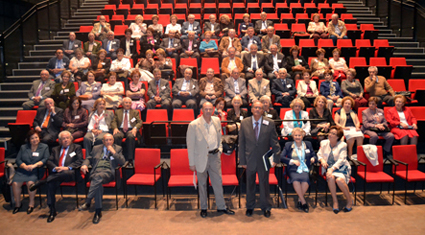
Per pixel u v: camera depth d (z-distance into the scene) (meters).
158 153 4.83
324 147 4.73
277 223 4.03
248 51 7.61
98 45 7.89
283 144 5.45
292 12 10.05
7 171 4.75
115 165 4.64
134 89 6.42
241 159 4.29
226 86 6.42
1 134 6.03
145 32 8.63
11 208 4.66
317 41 8.33
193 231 3.84
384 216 4.20
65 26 10.23
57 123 5.55
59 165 4.62
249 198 4.27
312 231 3.81
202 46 7.84
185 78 6.40
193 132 4.21
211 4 10.73
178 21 9.30
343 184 4.30
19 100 6.84
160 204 4.71
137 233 3.81
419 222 4.01
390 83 6.73
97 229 3.94
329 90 6.41
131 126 5.49
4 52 7.55
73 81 6.93
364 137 5.44
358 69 6.81
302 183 4.44
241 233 3.77
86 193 4.76
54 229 3.97
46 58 8.24
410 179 4.51
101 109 5.52
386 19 9.91
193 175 4.54
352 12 10.65
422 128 5.46
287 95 6.21
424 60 7.98
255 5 10.50
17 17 10.47
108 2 11.17
